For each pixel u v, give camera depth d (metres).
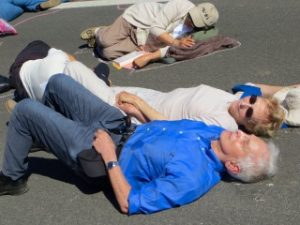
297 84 4.79
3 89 5.06
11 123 3.49
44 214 3.48
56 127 3.41
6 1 7.23
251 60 5.36
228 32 6.07
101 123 3.59
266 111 3.64
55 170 3.86
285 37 5.79
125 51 5.65
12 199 3.63
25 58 4.41
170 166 3.25
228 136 3.35
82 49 6.05
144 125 3.55
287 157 3.83
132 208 3.27
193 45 5.48
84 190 3.63
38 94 4.24
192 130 3.43
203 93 3.86
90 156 3.32
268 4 6.74
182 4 5.55
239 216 3.32
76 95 3.64
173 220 3.30
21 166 3.55
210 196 3.47
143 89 4.20
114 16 6.97
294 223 3.25
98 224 3.35
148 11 5.63
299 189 3.51
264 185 3.54
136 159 3.36
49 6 7.43
